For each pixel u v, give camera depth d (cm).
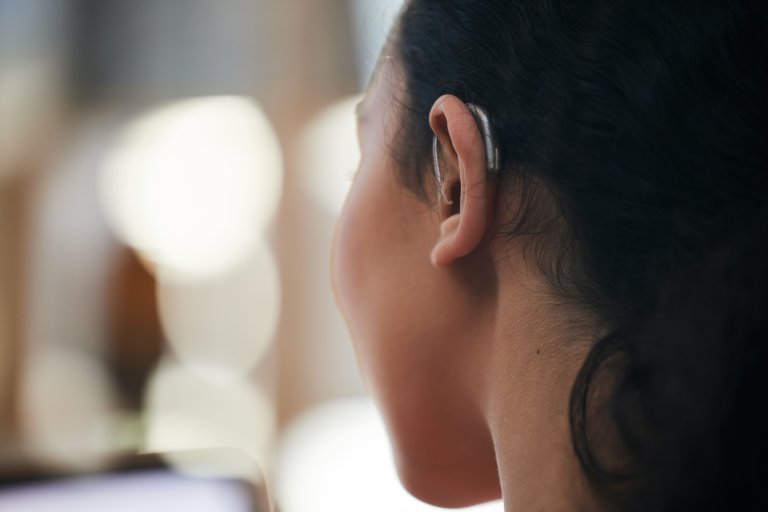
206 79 223
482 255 43
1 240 217
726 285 31
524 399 40
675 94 36
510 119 39
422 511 171
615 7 38
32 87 221
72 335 212
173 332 217
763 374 30
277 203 232
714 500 30
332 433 210
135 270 214
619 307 36
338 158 226
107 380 205
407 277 45
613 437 34
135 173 223
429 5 44
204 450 73
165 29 221
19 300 216
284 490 181
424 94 44
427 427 47
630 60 37
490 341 43
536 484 39
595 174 37
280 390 235
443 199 42
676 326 32
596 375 35
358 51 220
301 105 225
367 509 173
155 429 201
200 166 226
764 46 36
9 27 220
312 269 236
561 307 39
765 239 32
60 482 70
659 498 31
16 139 221
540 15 39
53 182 221
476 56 41
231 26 222
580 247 38
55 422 201
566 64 38
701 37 36
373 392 49
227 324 228
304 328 236
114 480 71
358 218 48
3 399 208
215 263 227
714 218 34
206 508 69
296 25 223
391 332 46
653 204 36
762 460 30
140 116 223
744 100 36
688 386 31
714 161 35
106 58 222
